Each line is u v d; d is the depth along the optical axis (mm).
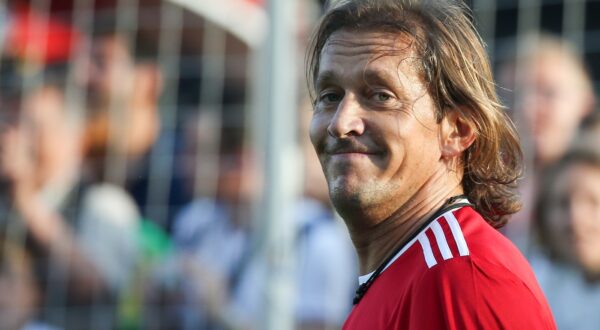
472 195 9336
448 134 8953
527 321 7719
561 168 17344
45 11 22344
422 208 8797
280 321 16844
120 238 20219
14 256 20734
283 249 17031
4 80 21969
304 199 18719
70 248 20547
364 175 8633
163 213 20453
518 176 9680
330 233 18453
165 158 20828
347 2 9062
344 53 8820
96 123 21375
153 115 21172
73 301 20172
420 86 8734
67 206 20891
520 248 17438
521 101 18375
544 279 17094
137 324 19469
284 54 17656
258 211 17406
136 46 21609
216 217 19906
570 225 17000
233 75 21047
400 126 8594
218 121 20766
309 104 19094
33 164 21266
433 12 9031
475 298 7723
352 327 8727
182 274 19391
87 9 22062
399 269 8508
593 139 17375
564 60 18547
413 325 7879
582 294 16797
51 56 22031
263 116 17562
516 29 19047
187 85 21219
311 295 17906
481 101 9000
